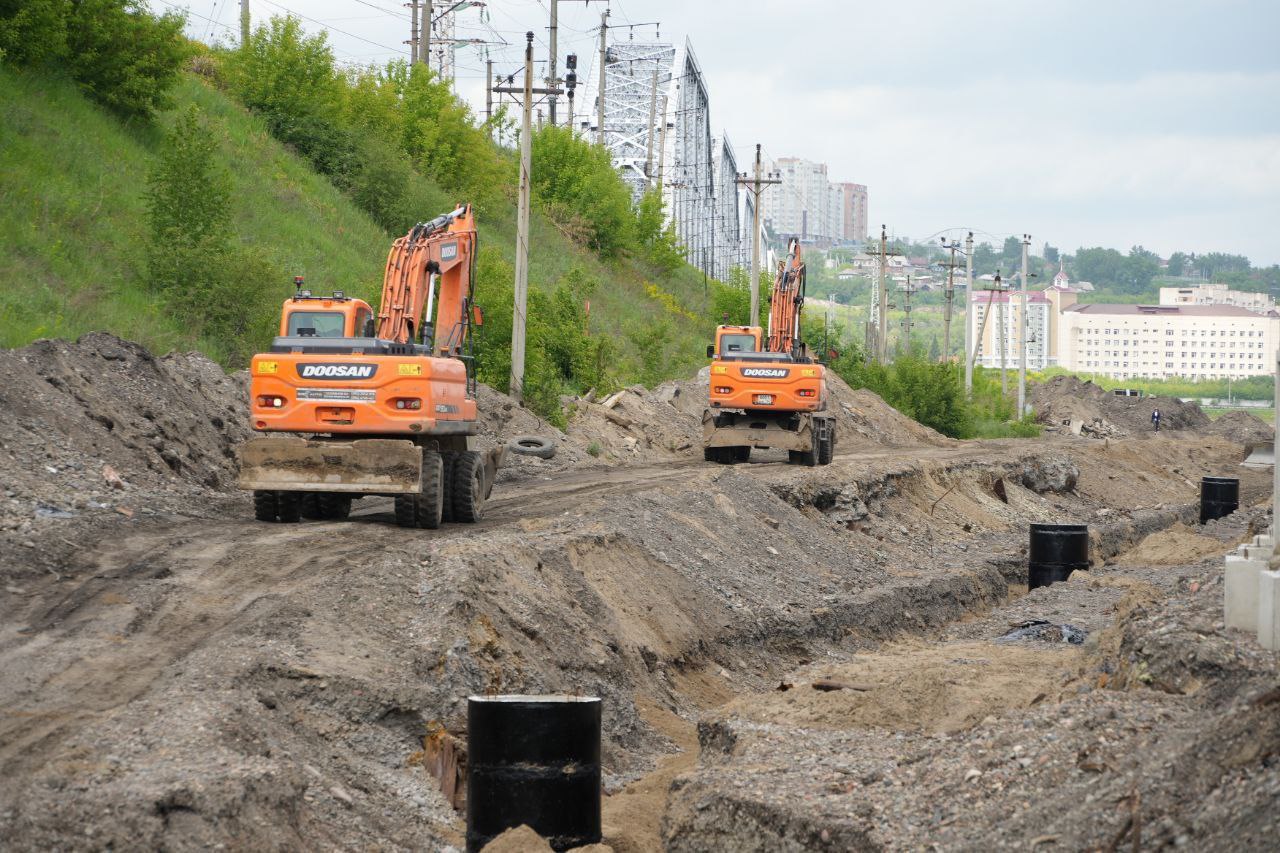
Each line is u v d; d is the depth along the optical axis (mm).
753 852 16406
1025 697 22312
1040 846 13891
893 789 16875
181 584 23516
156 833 13688
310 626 21203
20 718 16531
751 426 60906
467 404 33938
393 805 17719
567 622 26484
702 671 31562
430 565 24672
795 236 69250
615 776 22797
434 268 35219
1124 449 105688
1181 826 13133
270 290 55656
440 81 114750
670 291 142625
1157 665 19344
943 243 177000
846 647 37625
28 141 58375
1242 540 50719
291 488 30234
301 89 94000
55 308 46719
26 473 29906
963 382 149625
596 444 63469
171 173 56250
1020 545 60375
